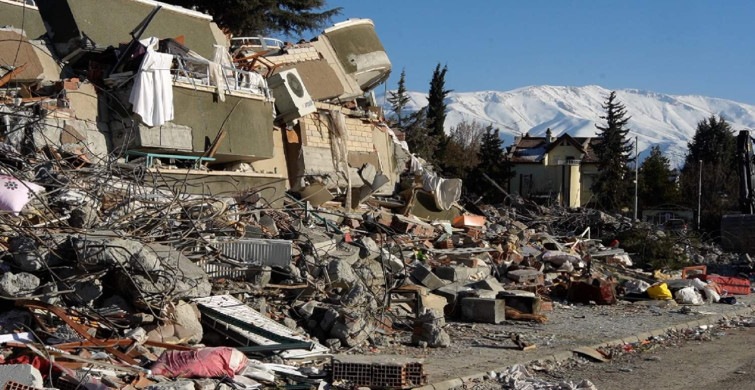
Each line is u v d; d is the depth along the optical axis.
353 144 24.56
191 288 10.34
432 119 58.25
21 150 14.00
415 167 27.55
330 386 9.45
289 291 13.02
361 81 27.17
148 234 11.65
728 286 24.56
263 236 14.38
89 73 17.20
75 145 14.97
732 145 84.75
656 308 19.58
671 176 70.19
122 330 9.73
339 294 13.88
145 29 18.55
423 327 12.96
